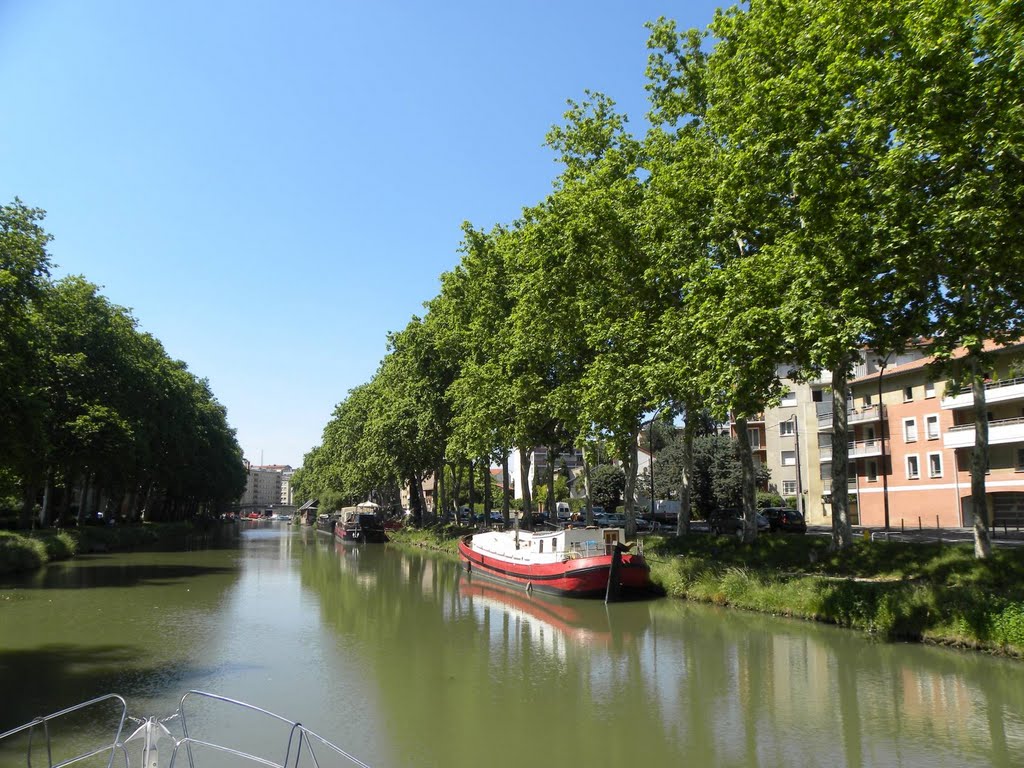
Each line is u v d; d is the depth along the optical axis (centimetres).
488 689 1427
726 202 1994
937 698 1299
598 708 1300
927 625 1650
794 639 1781
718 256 2394
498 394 3622
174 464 6612
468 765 1032
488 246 3941
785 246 1778
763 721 1210
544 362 3306
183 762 1030
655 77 2720
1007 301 1647
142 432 4981
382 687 1442
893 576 2047
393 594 2853
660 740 1130
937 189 1591
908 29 1539
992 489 4309
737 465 5994
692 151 2372
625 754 1071
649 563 2700
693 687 1423
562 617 2231
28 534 4025
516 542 3177
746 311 1744
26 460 3108
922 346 1795
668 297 2605
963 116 1472
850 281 1650
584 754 1073
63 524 5153
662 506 6303
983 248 1504
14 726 1168
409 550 5406
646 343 2477
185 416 6725
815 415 6303
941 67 1465
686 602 2364
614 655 1712
